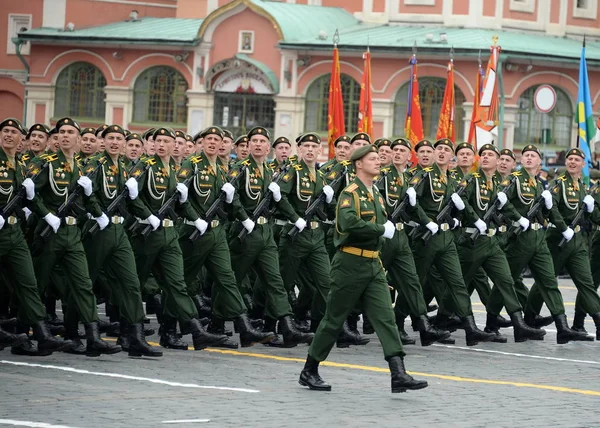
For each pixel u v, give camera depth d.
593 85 83.88
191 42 86.81
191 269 27.88
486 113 50.16
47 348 25.58
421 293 28.83
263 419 19.61
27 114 92.06
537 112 82.31
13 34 96.19
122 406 20.31
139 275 27.09
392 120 82.75
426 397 22.08
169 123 88.75
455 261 29.77
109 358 25.69
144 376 23.44
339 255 22.02
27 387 21.83
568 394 22.98
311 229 28.66
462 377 24.64
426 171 29.80
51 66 91.19
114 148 26.41
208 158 28.02
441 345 29.61
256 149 28.45
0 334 25.55
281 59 85.44
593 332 32.94
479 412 20.84
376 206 22.16
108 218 26.03
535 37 85.62
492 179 30.83
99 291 32.31
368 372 24.84
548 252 31.03
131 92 89.25
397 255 28.61
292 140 85.38
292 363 25.80
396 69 82.31
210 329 28.28
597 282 33.66
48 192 25.56
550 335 32.00
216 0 93.00
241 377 23.66
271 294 28.12
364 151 22.11
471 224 30.25
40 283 25.88
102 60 89.81
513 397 22.44
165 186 27.09
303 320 30.98
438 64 81.38
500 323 32.44
